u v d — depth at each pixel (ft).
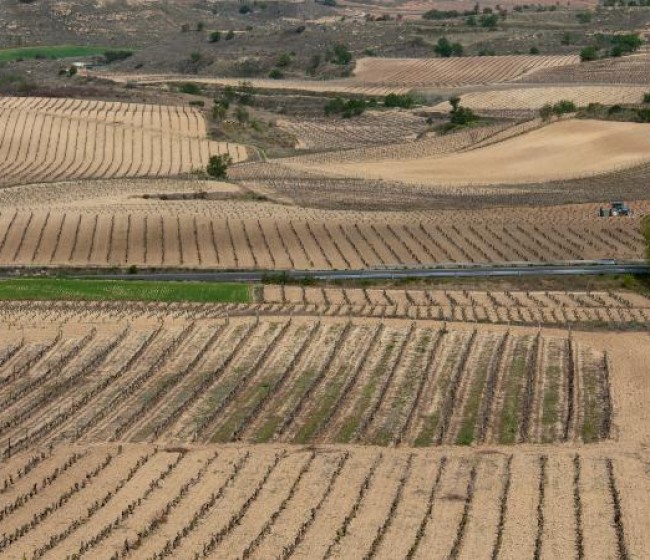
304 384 540.52
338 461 453.99
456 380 543.39
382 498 420.77
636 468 447.83
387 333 607.37
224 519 405.59
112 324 619.67
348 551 382.01
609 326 630.33
